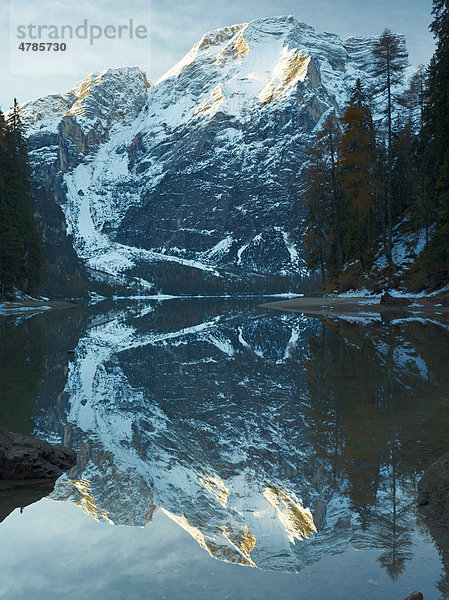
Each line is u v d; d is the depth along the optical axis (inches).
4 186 2181.3
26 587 91.7
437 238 1082.1
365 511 134.7
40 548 112.2
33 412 265.0
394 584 94.0
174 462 183.8
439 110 1159.6
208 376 382.6
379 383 320.8
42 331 852.0
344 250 1867.6
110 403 289.4
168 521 129.9
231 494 149.6
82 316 1471.5
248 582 94.4
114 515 134.3
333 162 1866.4
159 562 103.6
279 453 190.9
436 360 400.8
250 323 1014.4
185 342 658.2
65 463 183.8
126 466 179.8
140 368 426.9
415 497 144.5
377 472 165.8
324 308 1325.0
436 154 1195.3
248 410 265.9
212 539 117.3
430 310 984.9
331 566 102.3
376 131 1566.2
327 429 220.1
